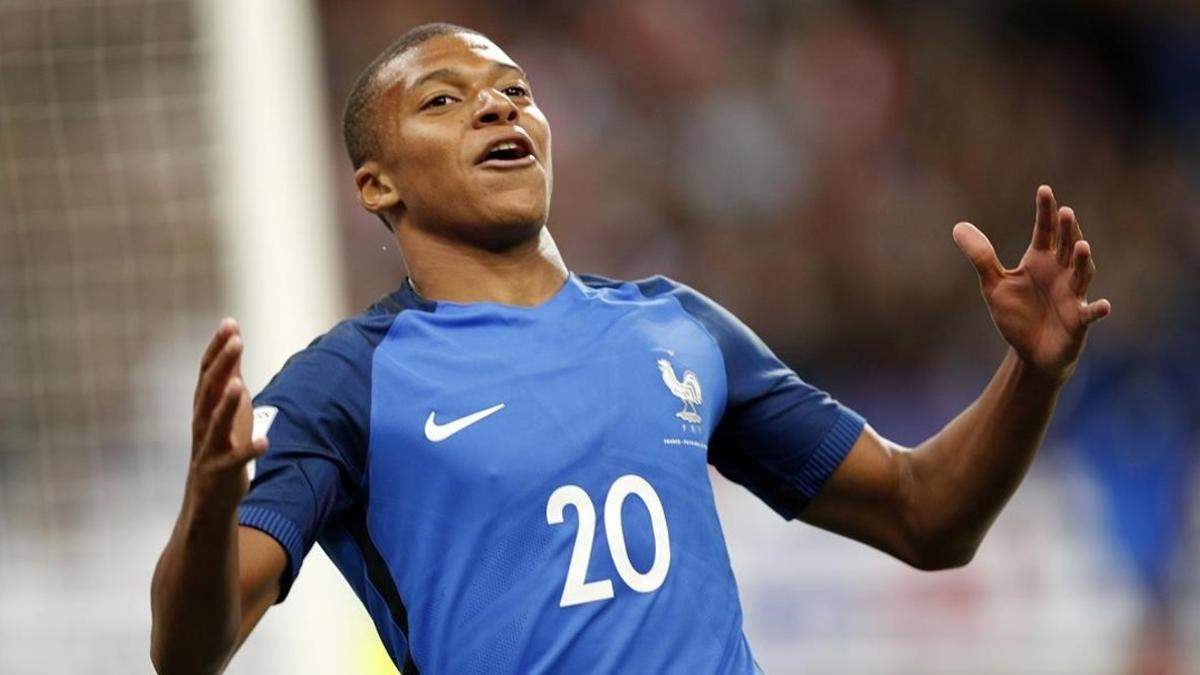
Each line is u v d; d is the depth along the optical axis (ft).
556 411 38.75
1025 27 161.17
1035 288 40.93
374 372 39.14
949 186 151.94
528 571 37.63
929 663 106.11
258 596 36.55
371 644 81.35
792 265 145.79
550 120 147.74
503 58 42.65
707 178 148.25
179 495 80.79
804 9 155.94
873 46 156.04
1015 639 108.99
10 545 80.69
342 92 145.28
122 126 77.92
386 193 42.63
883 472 43.96
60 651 80.74
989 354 140.87
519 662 37.40
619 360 39.96
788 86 152.56
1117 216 154.61
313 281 75.66
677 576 38.32
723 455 44.21
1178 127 161.07
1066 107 159.33
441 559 37.96
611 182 147.02
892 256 146.51
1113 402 127.34
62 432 79.97
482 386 38.96
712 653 38.24
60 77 77.71
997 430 42.45
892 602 105.91
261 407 38.50
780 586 105.29
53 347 79.30
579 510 37.93
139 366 79.66
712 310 43.27
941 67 157.28
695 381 40.88
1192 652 113.09
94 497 80.59
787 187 148.97
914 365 142.31
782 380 43.62
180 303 79.20
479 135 41.29
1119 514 117.70
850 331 143.95
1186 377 131.75
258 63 75.92
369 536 38.70
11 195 78.13
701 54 152.35
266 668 75.77
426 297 41.86
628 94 150.51
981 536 44.39
